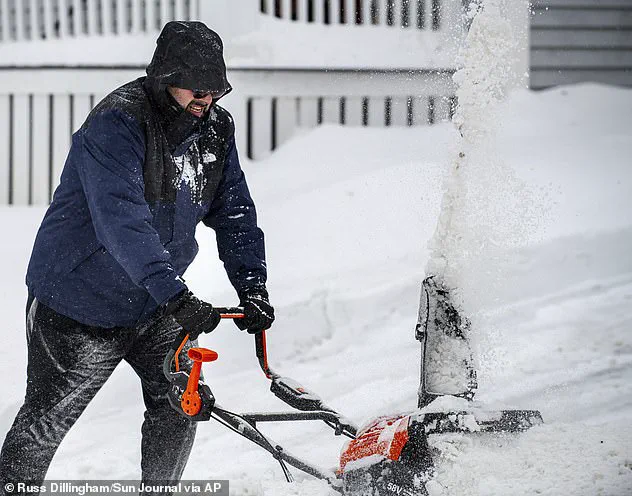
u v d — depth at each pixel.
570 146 19.14
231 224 7.83
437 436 6.83
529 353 12.60
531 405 10.67
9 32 20.44
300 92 19.02
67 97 18.81
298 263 14.65
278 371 12.23
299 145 18.61
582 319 13.76
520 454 6.90
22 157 18.98
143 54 18.92
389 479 6.78
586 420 10.08
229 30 18.78
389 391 11.38
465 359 7.50
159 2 19.94
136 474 9.09
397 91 19.39
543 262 15.05
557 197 16.66
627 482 6.42
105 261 7.07
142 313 7.32
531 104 21.64
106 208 6.73
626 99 22.62
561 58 26.72
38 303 7.23
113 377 11.27
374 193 16.61
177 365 7.38
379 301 13.73
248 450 9.71
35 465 7.29
